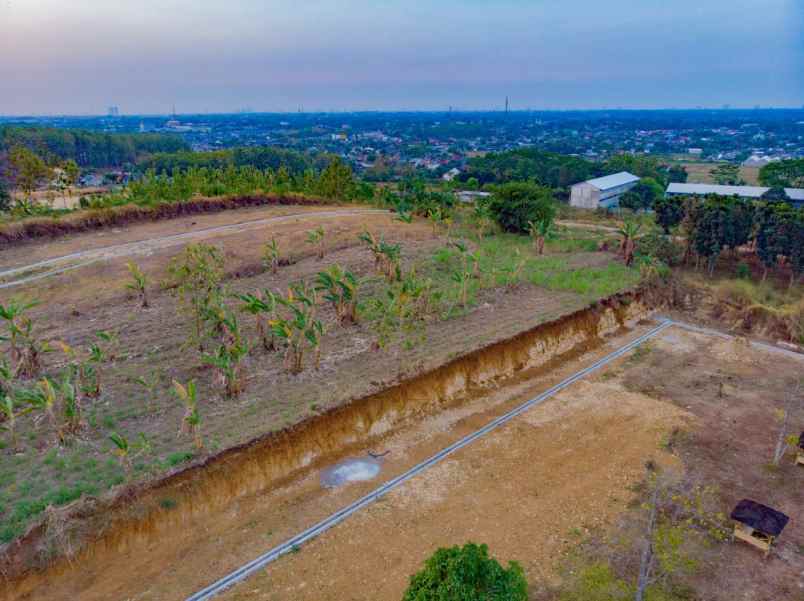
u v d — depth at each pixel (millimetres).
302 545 14008
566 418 19953
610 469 17172
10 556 12344
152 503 14180
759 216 33062
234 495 15391
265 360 21406
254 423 16984
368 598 12508
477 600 9750
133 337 22609
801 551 13961
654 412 20375
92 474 14680
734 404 20953
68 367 18531
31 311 24734
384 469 17000
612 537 14398
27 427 16891
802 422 19703
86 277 28359
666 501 15680
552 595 12578
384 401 19094
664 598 12500
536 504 15641
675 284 31797
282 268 31516
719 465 17344
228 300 26750
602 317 27688
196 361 21000
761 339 27156
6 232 32469
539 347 24328
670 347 26047
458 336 23406
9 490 13984
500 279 30703
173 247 33094
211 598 12430
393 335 23516
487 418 19859
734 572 13281
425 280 29188
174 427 16922
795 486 16375
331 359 21438
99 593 12406
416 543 14148
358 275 30828
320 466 16938
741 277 33375
